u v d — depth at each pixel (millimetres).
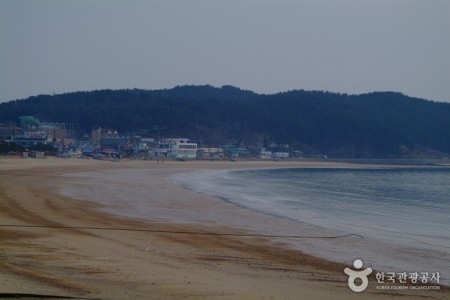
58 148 167500
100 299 11992
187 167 128875
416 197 60219
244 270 16828
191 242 22531
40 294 12055
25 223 25516
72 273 14602
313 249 22609
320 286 15078
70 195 42938
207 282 14359
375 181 94750
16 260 16031
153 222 29062
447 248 24375
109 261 16688
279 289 14188
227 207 38812
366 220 35594
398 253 22547
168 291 13156
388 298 14297
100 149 187500
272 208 40000
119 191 49219
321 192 62062
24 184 52188
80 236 22281
